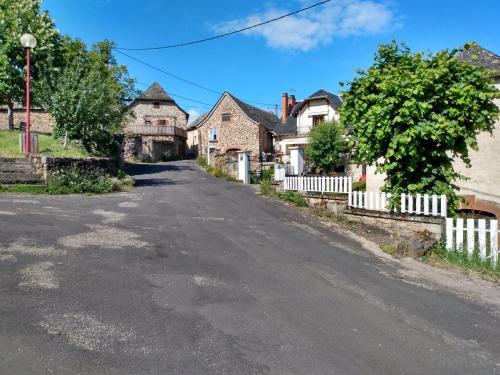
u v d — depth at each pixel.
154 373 3.12
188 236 7.67
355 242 8.52
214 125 41.94
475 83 8.62
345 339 3.94
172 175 23.28
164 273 5.42
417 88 8.27
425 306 5.04
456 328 4.42
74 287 4.66
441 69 8.45
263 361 3.42
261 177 20.42
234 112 41.12
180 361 3.32
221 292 4.92
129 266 5.56
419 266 7.11
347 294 5.26
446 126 8.27
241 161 20.67
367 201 10.33
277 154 35.16
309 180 13.08
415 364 3.56
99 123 17.78
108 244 6.55
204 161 34.16
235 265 6.09
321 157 26.42
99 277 5.04
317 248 7.71
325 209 11.87
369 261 7.11
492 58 14.03
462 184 13.73
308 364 3.42
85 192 12.90
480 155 13.46
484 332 4.36
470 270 7.11
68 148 16.53
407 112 8.34
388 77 8.87
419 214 9.09
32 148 14.35
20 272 4.94
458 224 7.96
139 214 9.55
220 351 3.52
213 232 8.23
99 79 17.69
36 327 3.66
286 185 14.31
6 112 34.47
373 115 9.06
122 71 27.34
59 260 5.53
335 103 34.75
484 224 7.58
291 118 39.53
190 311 4.29
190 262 6.02
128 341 3.56
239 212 11.02
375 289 5.56
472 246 7.69
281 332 3.98
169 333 3.77
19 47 20.92
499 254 7.45
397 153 8.87
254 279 5.53
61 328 3.68
